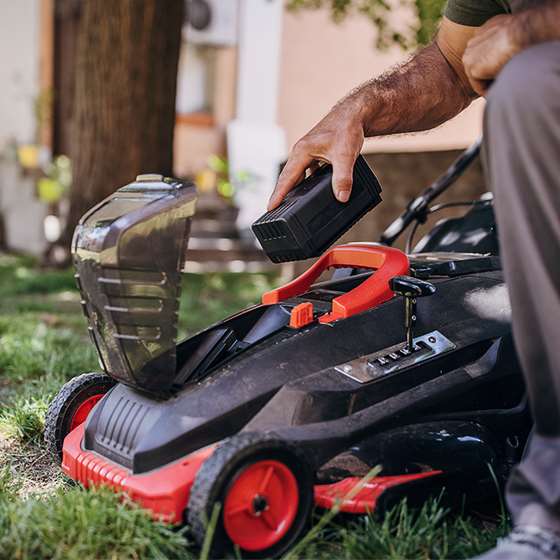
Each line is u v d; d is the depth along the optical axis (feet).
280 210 6.78
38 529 6.06
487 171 5.75
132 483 6.16
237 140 31.37
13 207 30.27
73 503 6.24
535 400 5.57
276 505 6.02
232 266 26.96
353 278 7.32
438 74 7.41
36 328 13.35
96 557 5.98
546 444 5.54
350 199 6.86
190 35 30.68
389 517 6.15
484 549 6.12
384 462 6.32
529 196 5.41
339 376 6.46
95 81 20.26
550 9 5.63
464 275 7.30
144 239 6.20
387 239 9.10
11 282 20.43
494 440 6.84
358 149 6.95
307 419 6.29
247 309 7.04
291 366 6.46
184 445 6.17
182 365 6.70
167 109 20.40
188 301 17.65
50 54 30.78
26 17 30.27
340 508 6.15
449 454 6.51
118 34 19.81
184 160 31.19
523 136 5.38
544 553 5.28
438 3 15.20
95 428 6.72
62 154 31.73
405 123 7.37
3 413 8.79
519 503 5.51
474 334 6.94
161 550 6.02
